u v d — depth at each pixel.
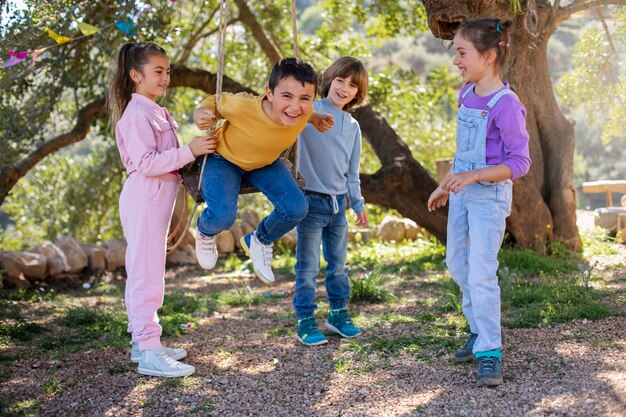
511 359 3.52
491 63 3.26
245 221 8.56
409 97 10.11
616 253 6.63
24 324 4.66
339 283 4.22
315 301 5.29
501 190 3.27
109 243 7.50
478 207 3.28
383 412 2.95
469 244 3.40
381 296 5.15
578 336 3.80
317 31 10.67
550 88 7.10
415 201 7.14
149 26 6.53
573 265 5.95
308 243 4.04
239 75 10.89
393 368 3.54
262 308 5.28
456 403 2.99
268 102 3.30
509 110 3.18
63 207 11.12
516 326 4.09
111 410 3.13
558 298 4.55
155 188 3.56
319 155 3.95
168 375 3.55
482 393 3.09
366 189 7.09
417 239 8.65
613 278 5.34
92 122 7.92
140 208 3.56
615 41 9.00
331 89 3.98
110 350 4.09
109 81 3.70
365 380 3.37
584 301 4.42
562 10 5.94
